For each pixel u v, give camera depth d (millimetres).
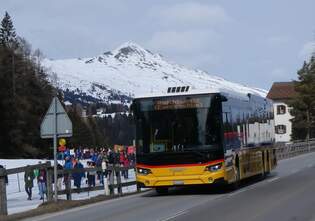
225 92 22750
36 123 105812
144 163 21969
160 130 21938
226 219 14766
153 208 18375
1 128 99250
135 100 22344
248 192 22562
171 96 22000
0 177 18422
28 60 112688
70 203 21031
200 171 21453
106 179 24359
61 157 53531
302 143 69500
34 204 24109
